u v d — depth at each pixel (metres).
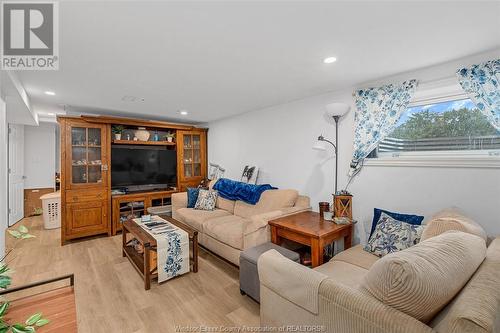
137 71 2.21
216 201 3.97
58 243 3.51
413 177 2.23
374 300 0.95
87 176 3.70
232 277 2.52
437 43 1.70
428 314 0.88
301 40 1.66
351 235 2.48
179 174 4.73
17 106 2.95
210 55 1.88
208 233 3.00
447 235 1.15
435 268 0.89
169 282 2.40
